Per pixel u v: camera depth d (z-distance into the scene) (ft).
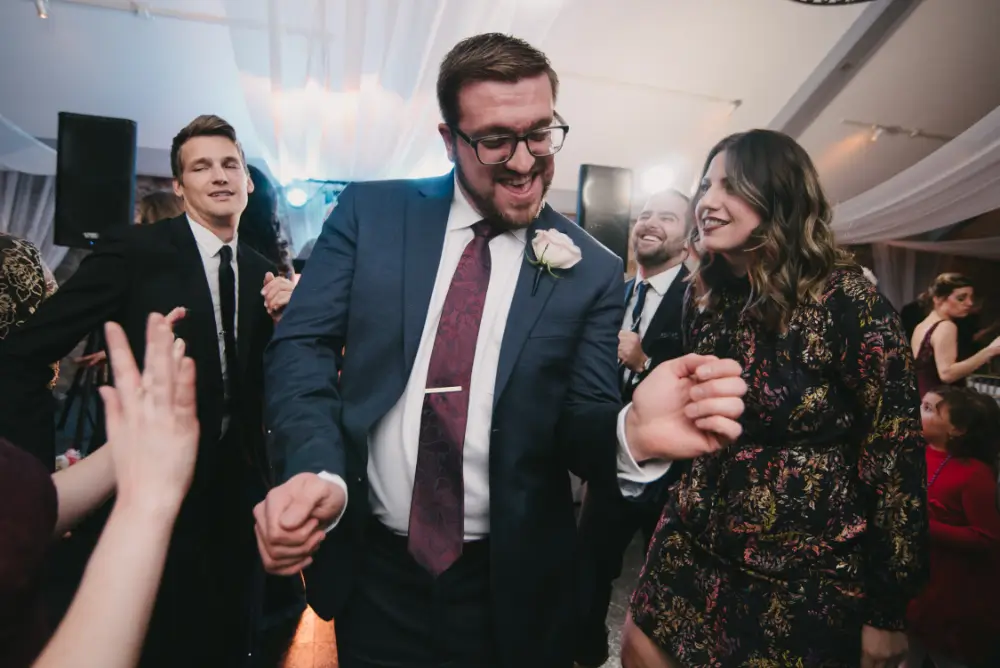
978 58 16.28
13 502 1.53
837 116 18.42
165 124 18.58
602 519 6.31
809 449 3.84
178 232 4.94
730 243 3.95
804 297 3.79
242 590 5.21
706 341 4.34
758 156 3.84
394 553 3.26
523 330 3.13
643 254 7.63
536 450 3.17
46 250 24.41
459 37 11.20
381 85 13.89
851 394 3.83
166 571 4.55
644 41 15.80
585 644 6.39
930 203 18.03
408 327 3.12
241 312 5.20
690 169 19.70
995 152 14.29
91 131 9.16
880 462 3.65
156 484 1.71
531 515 3.17
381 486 3.24
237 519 5.09
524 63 2.90
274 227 6.85
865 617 3.74
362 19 10.85
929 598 5.70
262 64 13.23
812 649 3.71
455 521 3.10
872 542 3.69
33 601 1.59
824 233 3.82
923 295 14.24
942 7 14.71
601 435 2.81
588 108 17.97
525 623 3.15
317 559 3.18
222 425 4.95
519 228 3.24
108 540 1.65
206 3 15.11
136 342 4.64
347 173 19.33
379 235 3.30
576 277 3.30
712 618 4.01
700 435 2.49
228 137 5.13
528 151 2.97
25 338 4.31
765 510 3.81
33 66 16.48
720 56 16.51
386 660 3.23
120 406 1.76
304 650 6.82
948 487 5.80
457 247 3.33
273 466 2.79
